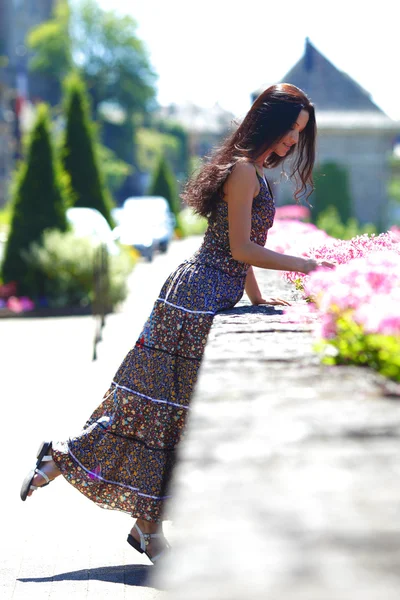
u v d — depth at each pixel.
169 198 61.88
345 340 2.93
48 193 21.66
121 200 119.00
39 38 116.81
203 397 2.47
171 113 148.50
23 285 20.73
